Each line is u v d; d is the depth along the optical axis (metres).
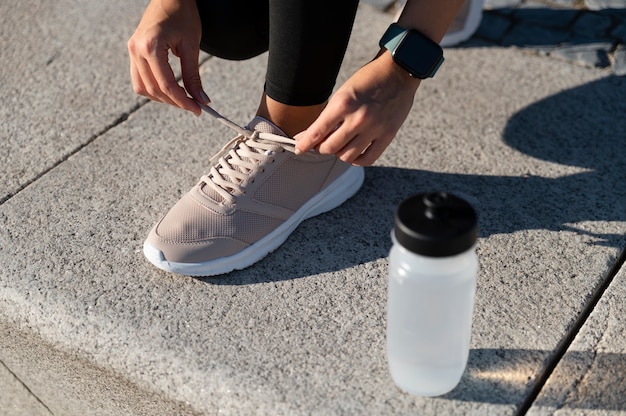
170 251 1.61
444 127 2.03
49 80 2.24
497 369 1.43
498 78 2.19
